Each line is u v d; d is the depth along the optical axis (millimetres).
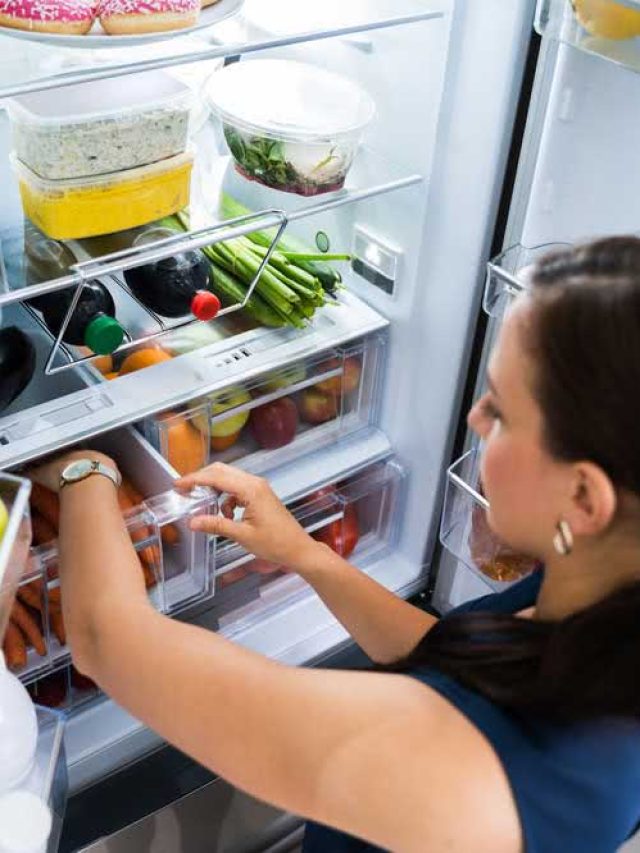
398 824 609
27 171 1036
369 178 1259
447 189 1188
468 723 620
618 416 554
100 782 1268
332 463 1389
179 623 758
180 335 1256
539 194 1107
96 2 923
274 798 666
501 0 1035
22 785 875
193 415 1204
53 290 980
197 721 682
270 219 1134
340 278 1327
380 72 1210
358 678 659
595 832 625
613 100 1000
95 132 1004
